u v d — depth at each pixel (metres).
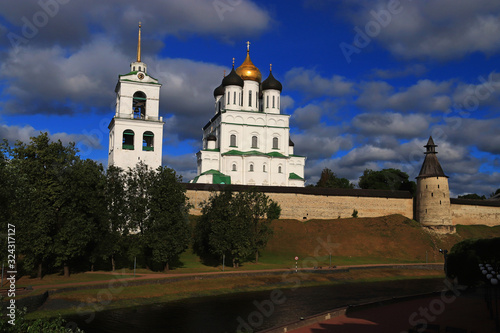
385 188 114.81
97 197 51.78
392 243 79.50
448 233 88.06
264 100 108.25
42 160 50.31
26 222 43.12
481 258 44.94
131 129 78.06
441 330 28.48
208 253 68.06
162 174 57.44
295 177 103.12
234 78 105.00
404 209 94.44
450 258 48.41
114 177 57.66
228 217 61.66
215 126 108.44
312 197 89.12
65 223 47.56
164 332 32.34
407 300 41.38
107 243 51.34
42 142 50.47
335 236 80.50
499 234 90.81
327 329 29.80
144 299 42.84
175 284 48.34
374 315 34.50
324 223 85.06
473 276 45.44
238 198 65.81
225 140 101.12
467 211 94.88
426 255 74.75
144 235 54.03
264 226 67.81
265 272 57.19
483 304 39.00
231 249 60.94
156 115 80.06
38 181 48.88
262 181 97.81
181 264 61.56
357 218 88.44
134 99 81.38
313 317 31.83
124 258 60.56
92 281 46.50
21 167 45.81
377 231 83.00
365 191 93.56
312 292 49.94
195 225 70.81
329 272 60.56
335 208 90.25
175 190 56.31
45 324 20.95
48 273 50.66
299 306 42.06
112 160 78.62
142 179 59.78
